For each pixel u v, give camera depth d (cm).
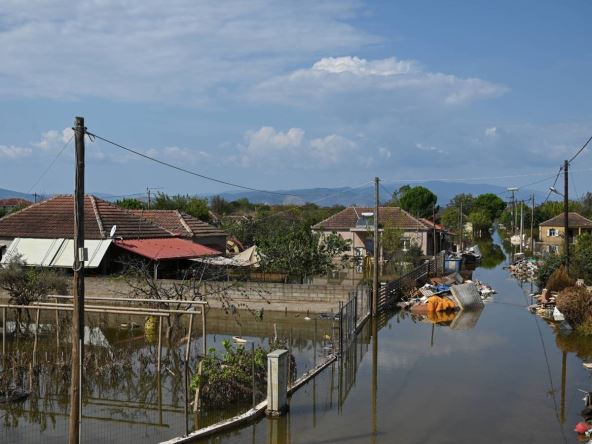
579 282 3488
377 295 3088
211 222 7094
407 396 1762
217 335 2669
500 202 13300
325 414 1600
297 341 2545
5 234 3838
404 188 9812
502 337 2634
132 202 6631
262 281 3678
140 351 2275
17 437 1455
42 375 1909
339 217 5838
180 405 1697
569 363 2164
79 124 1236
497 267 5962
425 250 5594
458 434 1466
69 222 3869
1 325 2792
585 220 7638
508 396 1772
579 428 1464
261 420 1548
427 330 2811
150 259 3709
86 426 1528
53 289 2695
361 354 2309
